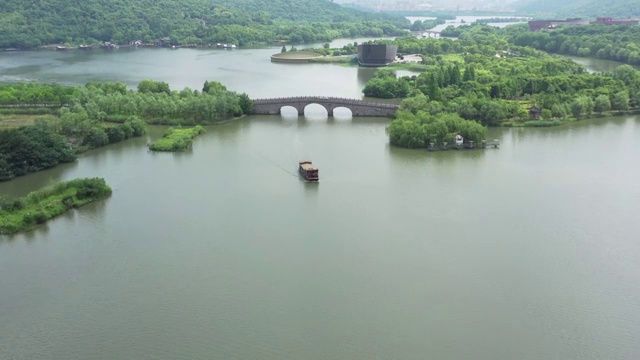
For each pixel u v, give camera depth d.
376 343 155.25
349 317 165.12
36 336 157.75
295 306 169.75
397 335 158.25
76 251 198.62
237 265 190.00
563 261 194.25
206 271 186.75
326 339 156.62
